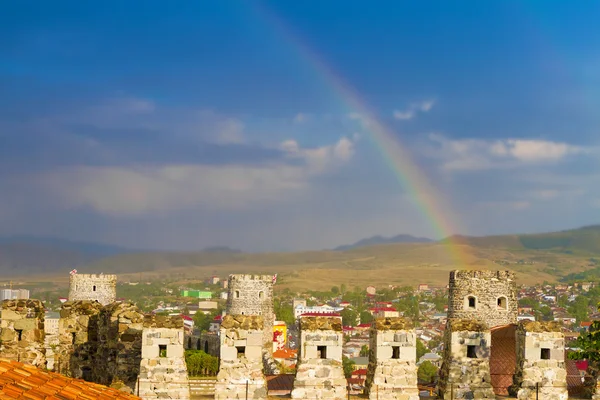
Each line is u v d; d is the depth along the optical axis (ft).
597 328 157.89
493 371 179.93
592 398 146.00
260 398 135.44
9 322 139.33
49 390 91.20
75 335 156.97
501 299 253.03
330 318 139.03
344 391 136.98
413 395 137.69
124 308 153.48
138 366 151.02
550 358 142.72
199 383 152.56
